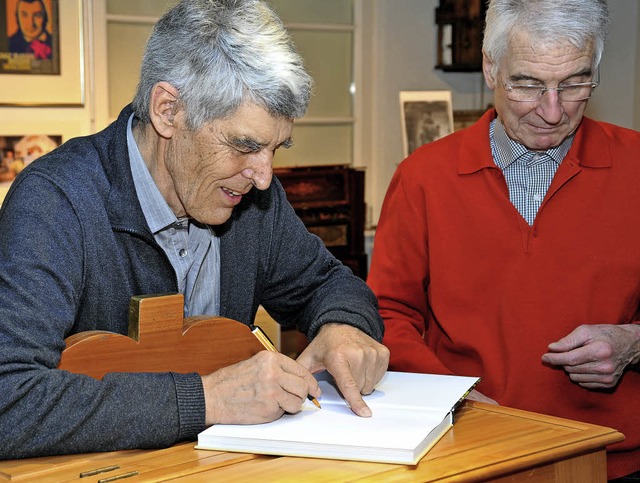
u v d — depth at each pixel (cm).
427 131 441
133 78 402
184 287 170
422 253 212
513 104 190
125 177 157
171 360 148
